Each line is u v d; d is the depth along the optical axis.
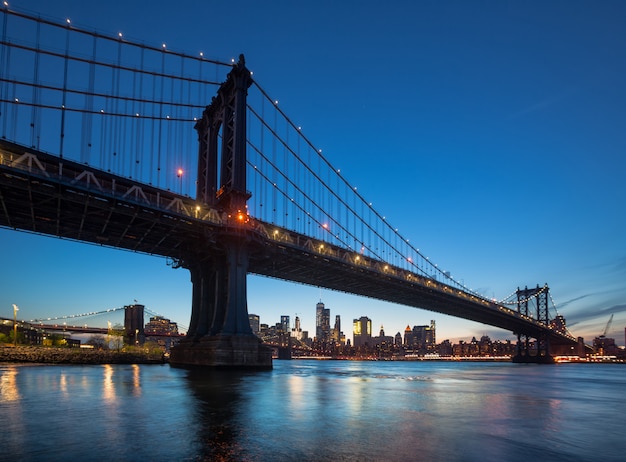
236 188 62.78
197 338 63.69
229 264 59.44
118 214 55.38
